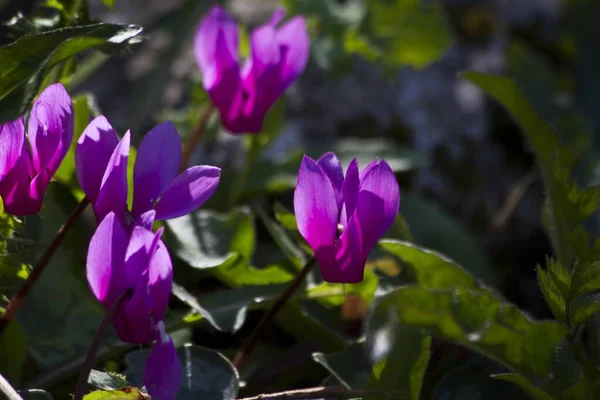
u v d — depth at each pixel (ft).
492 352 1.34
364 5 1.90
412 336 1.27
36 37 1.20
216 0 1.96
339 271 1.21
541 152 1.41
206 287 1.57
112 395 1.19
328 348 1.46
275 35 1.41
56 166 1.21
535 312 1.96
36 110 1.20
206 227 1.44
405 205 1.77
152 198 1.19
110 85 1.96
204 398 1.25
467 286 1.39
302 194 1.20
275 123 1.64
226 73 1.41
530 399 1.35
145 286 1.15
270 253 1.67
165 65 1.84
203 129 1.54
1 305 1.28
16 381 1.31
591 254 1.27
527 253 2.06
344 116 2.04
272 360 1.47
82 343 1.37
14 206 1.21
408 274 1.45
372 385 1.27
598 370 1.28
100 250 1.15
